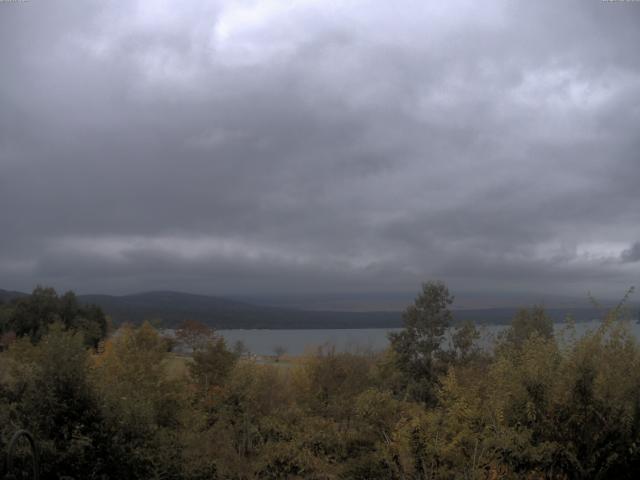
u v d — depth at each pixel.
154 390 14.40
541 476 8.37
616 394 8.61
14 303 43.59
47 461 7.85
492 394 9.34
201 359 21.81
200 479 10.85
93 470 8.31
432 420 9.30
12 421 8.14
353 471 10.20
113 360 15.11
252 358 23.70
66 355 8.95
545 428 8.62
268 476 12.62
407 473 9.59
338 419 17.97
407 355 26.77
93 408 8.78
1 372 9.96
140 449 9.07
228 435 14.73
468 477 8.59
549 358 9.12
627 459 8.29
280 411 17.03
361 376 21.72
